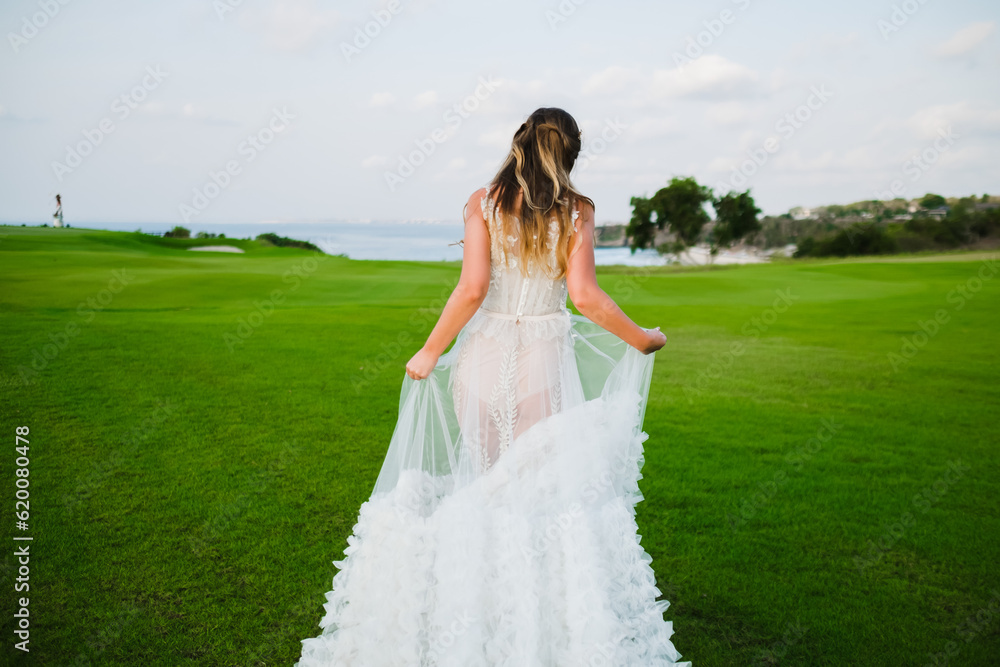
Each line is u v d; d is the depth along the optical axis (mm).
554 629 1947
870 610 2889
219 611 2727
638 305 15031
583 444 2133
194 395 6188
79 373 6855
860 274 22453
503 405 2121
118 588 2879
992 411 6344
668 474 4543
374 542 2049
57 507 3711
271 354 8172
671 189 44250
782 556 3385
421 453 2230
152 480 4152
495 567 1970
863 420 6000
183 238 28062
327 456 4672
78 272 16141
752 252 43312
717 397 6777
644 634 2000
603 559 2021
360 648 1998
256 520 3613
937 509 4027
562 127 2086
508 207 2041
